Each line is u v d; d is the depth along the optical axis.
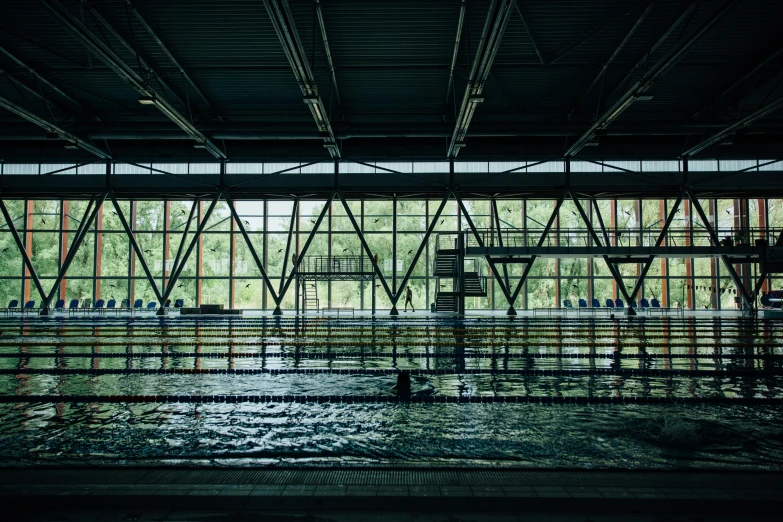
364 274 19.64
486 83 14.45
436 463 3.61
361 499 2.74
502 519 2.62
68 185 19.73
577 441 4.15
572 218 22.88
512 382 6.89
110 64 10.78
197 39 12.09
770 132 16.80
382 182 19.81
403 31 11.80
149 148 19.78
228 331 13.73
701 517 2.66
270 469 3.23
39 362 8.70
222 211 22.45
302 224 22.45
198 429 4.56
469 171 19.70
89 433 4.42
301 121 16.16
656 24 11.17
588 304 22.95
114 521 2.59
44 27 11.48
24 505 2.74
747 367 8.12
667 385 6.68
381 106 16.11
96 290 22.03
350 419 4.92
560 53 12.73
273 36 11.98
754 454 3.78
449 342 11.26
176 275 19.64
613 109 13.08
